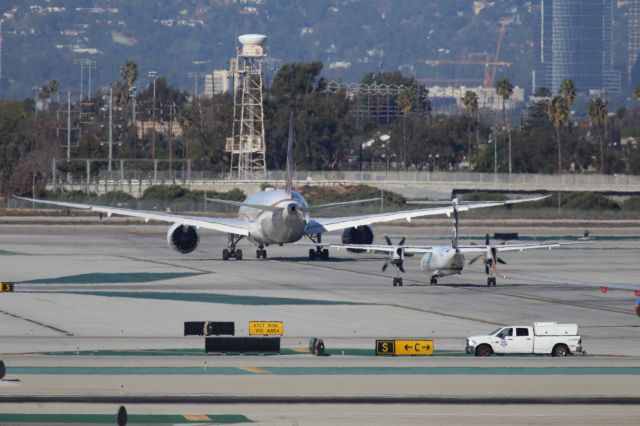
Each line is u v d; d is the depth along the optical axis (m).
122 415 160.25
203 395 193.50
